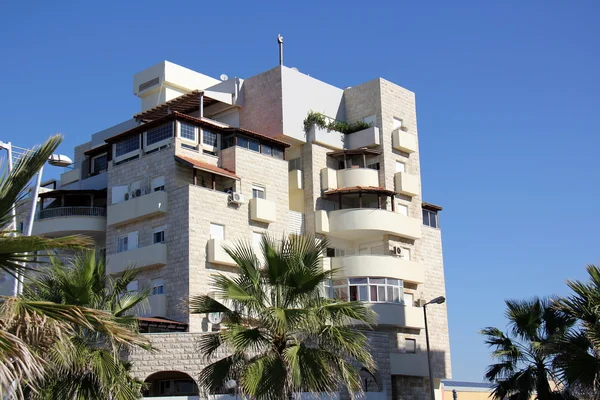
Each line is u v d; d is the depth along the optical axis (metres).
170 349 36.97
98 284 27.97
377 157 53.66
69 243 13.34
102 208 49.84
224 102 52.72
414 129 56.38
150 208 45.34
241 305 27.38
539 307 35.53
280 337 25.97
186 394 40.12
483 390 62.94
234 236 45.91
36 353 13.89
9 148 27.44
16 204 13.84
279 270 26.55
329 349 26.50
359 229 50.34
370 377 41.34
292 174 51.91
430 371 38.84
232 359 26.06
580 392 27.64
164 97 57.88
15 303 13.04
